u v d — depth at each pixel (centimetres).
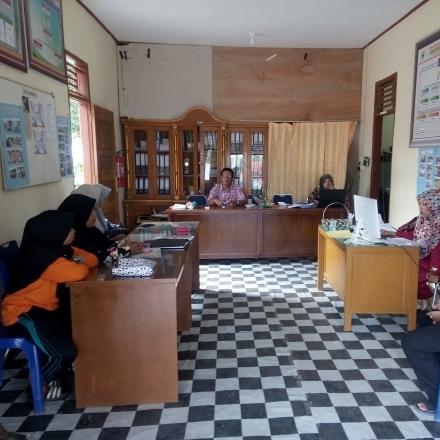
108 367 217
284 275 451
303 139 600
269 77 599
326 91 605
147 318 214
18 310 209
